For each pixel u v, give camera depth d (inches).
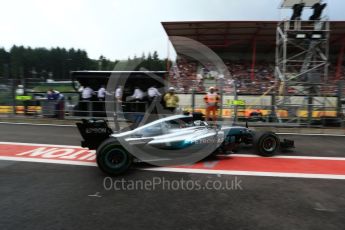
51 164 279.0
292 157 308.0
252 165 276.2
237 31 944.3
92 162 285.7
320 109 518.6
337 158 305.9
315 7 607.2
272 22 847.7
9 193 206.5
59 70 2401.6
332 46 1104.2
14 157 303.0
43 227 158.7
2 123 554.6
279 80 629.0
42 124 548.7
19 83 617.9
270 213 175.8
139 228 157.6
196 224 161.9
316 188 217.8
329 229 157.5
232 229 156.6
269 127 507.2
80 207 183.9
